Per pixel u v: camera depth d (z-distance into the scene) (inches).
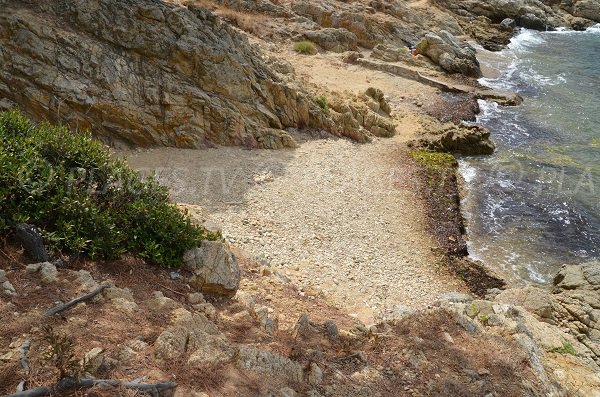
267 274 529.7
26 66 780.0
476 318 482.9
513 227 823.7
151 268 376.8
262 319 368.8
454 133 1057.5
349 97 1169.4
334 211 776.3
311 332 374.6
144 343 278.1
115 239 361.7
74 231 348.2
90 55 828.6
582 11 2253.9
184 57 905.5
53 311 278.8
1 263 308.3
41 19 823.1
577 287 654.5
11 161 351.6
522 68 1611.7
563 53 1786.4
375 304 576.4
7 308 272.2
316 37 1499.8
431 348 385.1
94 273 342.0
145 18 888.9
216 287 390.0
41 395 217.0
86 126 809.5
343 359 344.8
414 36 1707.7
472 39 1893.5
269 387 278.5
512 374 377.1
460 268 707.4
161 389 244.2
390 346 375.9
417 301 605.0
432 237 767.1
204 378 267.7
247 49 1029.8
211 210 709.3
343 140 1037.8
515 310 522.3
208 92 927.0
